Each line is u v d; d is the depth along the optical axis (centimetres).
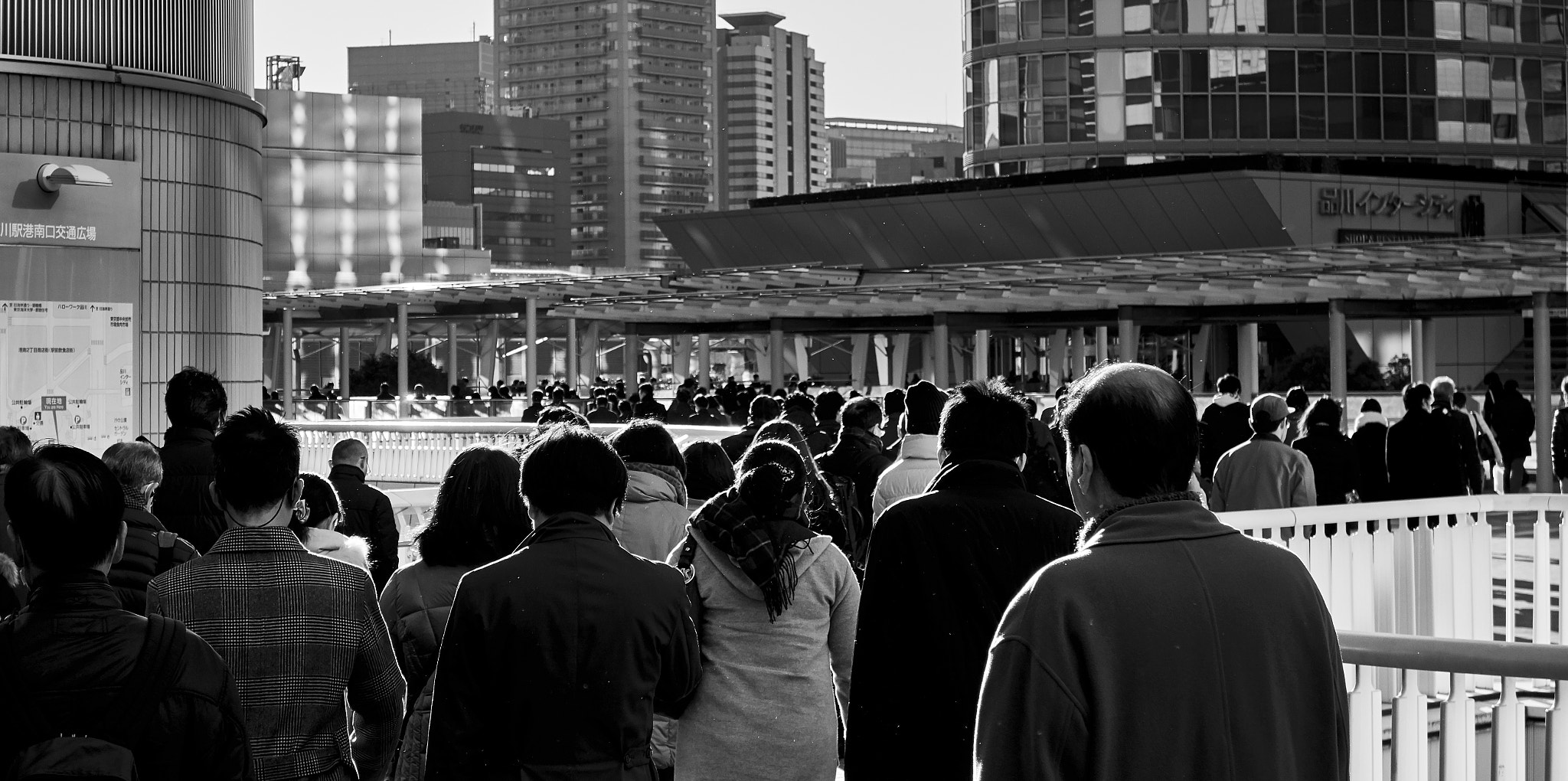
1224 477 956
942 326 3731
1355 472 1122
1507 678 483
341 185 8906
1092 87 5475
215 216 1669
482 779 387
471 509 464
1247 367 3903
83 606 308
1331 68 5409
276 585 394
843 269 3678
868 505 843
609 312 4066
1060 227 5000
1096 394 285
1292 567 281
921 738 400
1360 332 4775
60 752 290
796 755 464
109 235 1564
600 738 387
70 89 1545
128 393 1577
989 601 399
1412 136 5459
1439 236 4994
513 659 382
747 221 5722
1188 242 4809
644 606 393
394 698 416
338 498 553
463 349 7431
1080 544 285
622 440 596
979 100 5722
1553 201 5231
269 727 388
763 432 697
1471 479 1374
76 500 308
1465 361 4872
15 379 1509
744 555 462
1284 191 4644
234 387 1702
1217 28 5394
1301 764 273
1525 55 5600
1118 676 263
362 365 5331
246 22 1792
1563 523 855
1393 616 805
